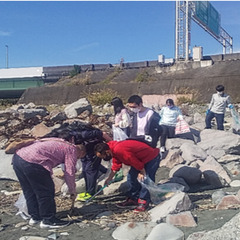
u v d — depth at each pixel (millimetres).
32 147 4703
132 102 5594
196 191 6176
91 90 29031
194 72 32062
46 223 4781
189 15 36594
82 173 6305
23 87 46875
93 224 4863
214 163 7117
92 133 5562
